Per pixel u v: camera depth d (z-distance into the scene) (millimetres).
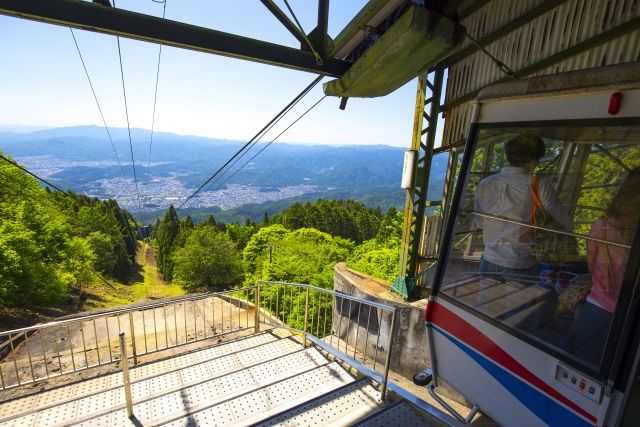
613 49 3689
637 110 1939
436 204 6691
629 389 1889
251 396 4051
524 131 2553
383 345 6027
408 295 6277
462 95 5863
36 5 2812
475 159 2955
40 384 5289
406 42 3234
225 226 73500
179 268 46375
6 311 21047
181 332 7520
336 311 7734
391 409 3549
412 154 6309
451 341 3066
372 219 68000
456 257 3057
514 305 2561
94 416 3877
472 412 2896
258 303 6578
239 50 3668
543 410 2330
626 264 1955
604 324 2031
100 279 42812
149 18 3215
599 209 2123
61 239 30422
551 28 4320
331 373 4512
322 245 27797
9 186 28578
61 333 7344
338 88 4363
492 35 5164
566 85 2262
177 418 3711
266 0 3668
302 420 3539
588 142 2172
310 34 4059
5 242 20859
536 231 2467
